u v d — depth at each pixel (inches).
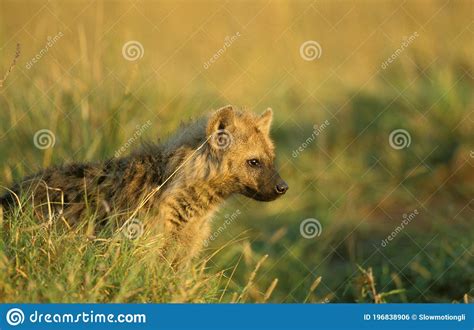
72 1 668.7
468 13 686.5
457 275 427.2
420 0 705.0
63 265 286.5
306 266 462.6
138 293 281.4
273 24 701.3
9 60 533.0
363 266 459.8
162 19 693.3
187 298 287.7
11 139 450.3
